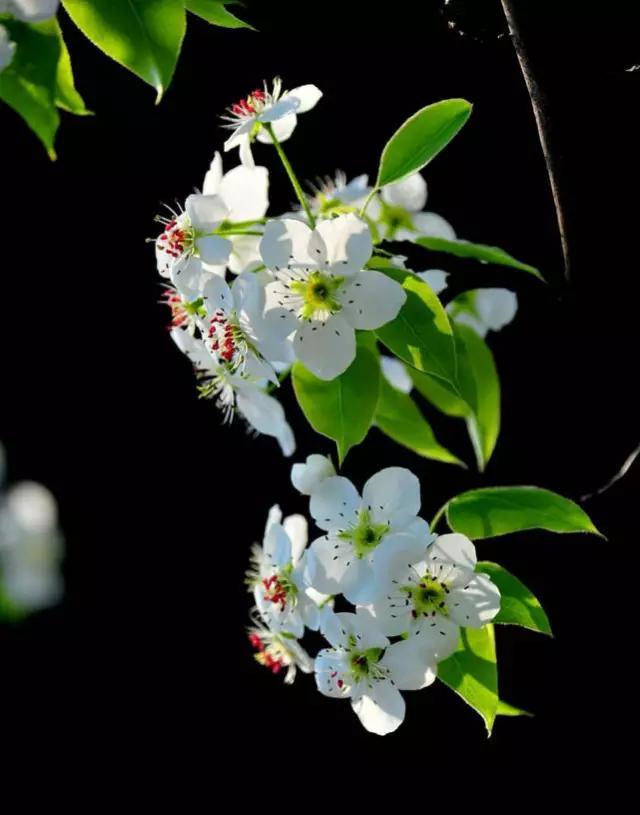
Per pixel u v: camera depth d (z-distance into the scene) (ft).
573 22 3.08
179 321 3.31
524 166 4.06
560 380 3.64
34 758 5.45
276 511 3.25
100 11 2.98
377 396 3.14
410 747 4.65
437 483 4.25
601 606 3.66
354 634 3.11
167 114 5.07
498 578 3.11
